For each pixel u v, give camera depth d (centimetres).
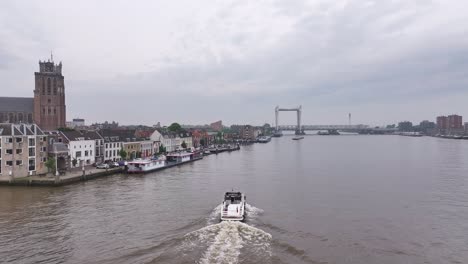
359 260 3841
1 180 8562
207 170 12188
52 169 9925
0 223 5209
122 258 3816
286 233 4669
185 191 7838
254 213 5756
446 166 12938
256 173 11156
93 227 4991
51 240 4450
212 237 4394
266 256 3819
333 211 5938
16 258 3888
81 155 12312
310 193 7556
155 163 12062
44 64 19850
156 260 3688
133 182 9294
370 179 9669
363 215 5697
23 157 9294
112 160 13838
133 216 5581
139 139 16300
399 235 4703
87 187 8431
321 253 3997
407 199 6944
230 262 3622
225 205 5462
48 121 19875
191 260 3675
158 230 4822
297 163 14462
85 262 3741
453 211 5988
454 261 3875
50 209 6072
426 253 4091
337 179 9681
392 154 19200
